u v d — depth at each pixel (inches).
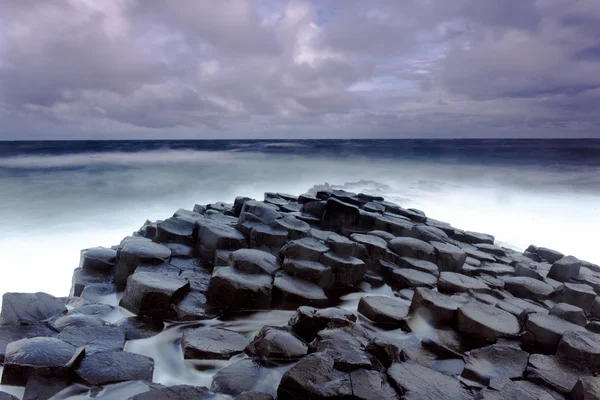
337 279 286.2
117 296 258.8
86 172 1237.1
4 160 1524.4
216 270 255.4
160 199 877.8
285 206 424.2
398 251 333.4
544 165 1662.2
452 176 1397.6
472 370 177.9
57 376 155.7
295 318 209.3
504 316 226.1
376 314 234.1
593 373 177.0
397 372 166.6
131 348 198.4
